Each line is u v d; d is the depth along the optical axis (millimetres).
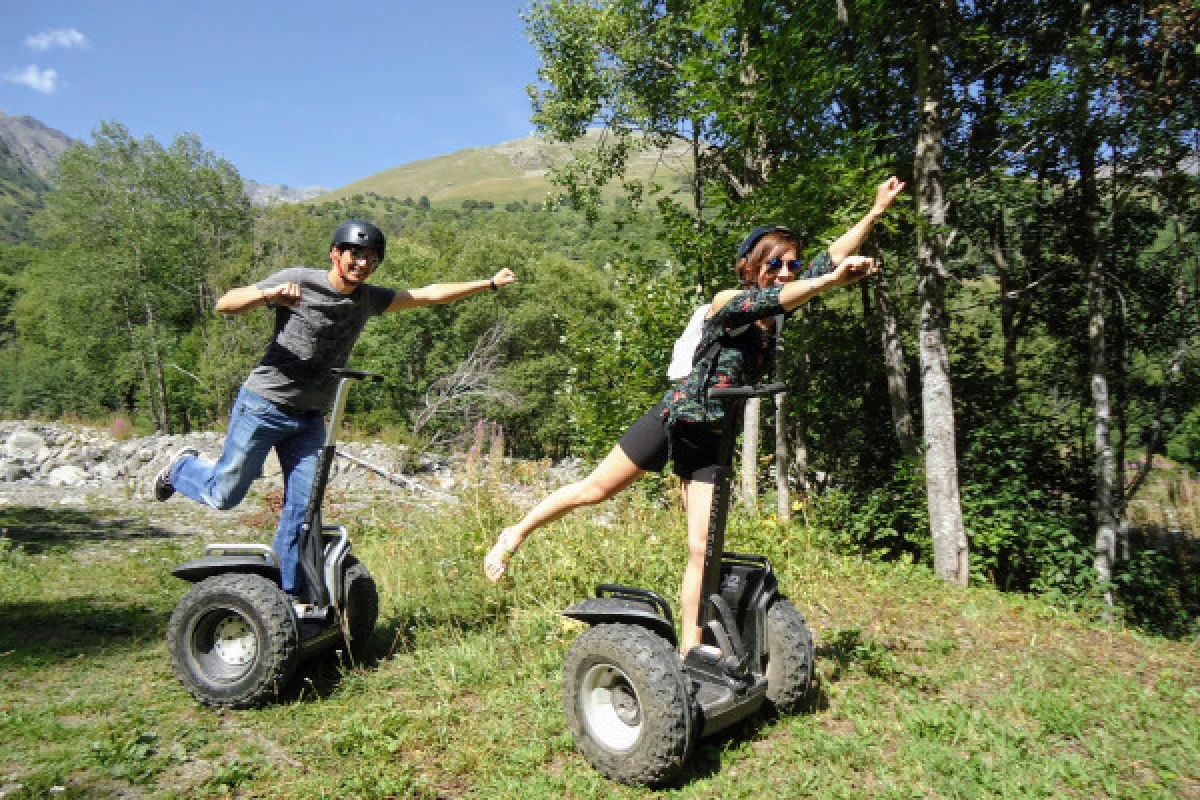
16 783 2932
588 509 7035
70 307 41562
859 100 11008
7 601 5977
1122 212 11188
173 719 3578
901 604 5875
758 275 3270
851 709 3607
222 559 3883
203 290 43594
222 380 36469
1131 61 9195
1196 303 10734
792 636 3447
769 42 8164
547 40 14070
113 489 15391
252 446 3918
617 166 14805
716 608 3143
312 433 4129
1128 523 11500
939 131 8508
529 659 4262
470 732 3400
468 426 29812
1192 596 9898
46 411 48812
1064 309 12812
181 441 21219
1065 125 8977
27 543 8906
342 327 3957
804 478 12211
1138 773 3137
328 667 4242
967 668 4387
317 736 3410
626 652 2908
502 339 38438
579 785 2936
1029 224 12422
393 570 6219
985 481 9820
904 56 10008
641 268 11078
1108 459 10062
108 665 4414
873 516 10008
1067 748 3336
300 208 55094
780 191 8180
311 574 3932
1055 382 13125
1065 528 9086
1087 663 4602
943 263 8391
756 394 2814
